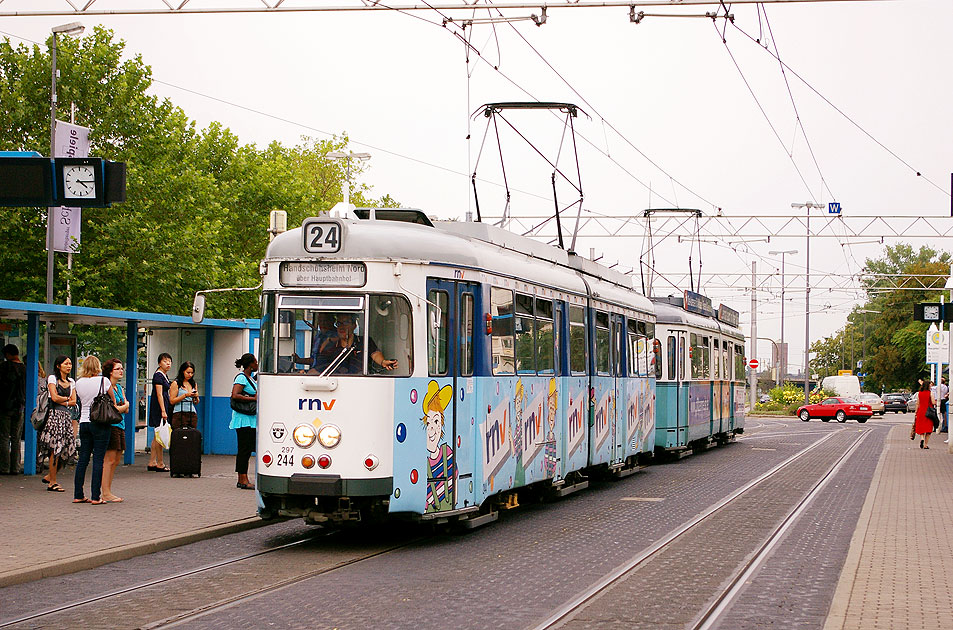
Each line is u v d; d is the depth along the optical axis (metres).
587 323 18.84
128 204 34.31
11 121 33.94
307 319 12.30
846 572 10.61
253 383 17.45
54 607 9.06
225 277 37.38
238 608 9.05
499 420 14.34
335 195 57.66
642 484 20.89
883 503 17.25
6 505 15.03
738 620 8.69
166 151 35.22
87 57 34.47
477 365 13.67
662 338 26.64
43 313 18.78
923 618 8.44
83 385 15.23
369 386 12.03
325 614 8.82
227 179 43.12
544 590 9.91
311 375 12.12
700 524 14.77
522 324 15.36
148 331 24.03
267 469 12.19
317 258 12.34
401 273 12.39
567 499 18.12
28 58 34.53
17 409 19.02
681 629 8.34
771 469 24.75
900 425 55.19
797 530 14.27
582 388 18.41
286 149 53.22
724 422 33.12
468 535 13.62
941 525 14.41
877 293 106.06
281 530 13.97
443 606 9.16
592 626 8.44
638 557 11.86
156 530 12.97
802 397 75.19
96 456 15.20
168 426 19.91
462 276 13.28
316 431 12.02
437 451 12.73
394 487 12.10
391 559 11.70
